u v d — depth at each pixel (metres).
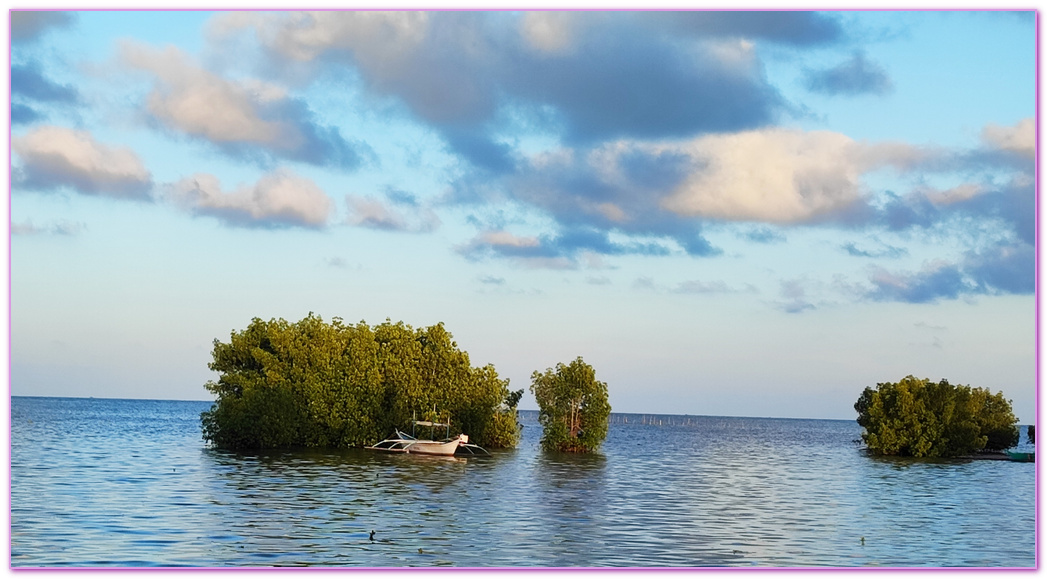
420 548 44.72
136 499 59.75
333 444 114.25
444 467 92.38
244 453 102.81
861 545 49.75
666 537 50.78
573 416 122.81
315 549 43.56
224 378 109.62
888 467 116.12
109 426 181.62
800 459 134.00
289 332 112.88
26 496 59.88
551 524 54.50
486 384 121.31
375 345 116.12
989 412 150.12
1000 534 55.66
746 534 52.72
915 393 141.12
